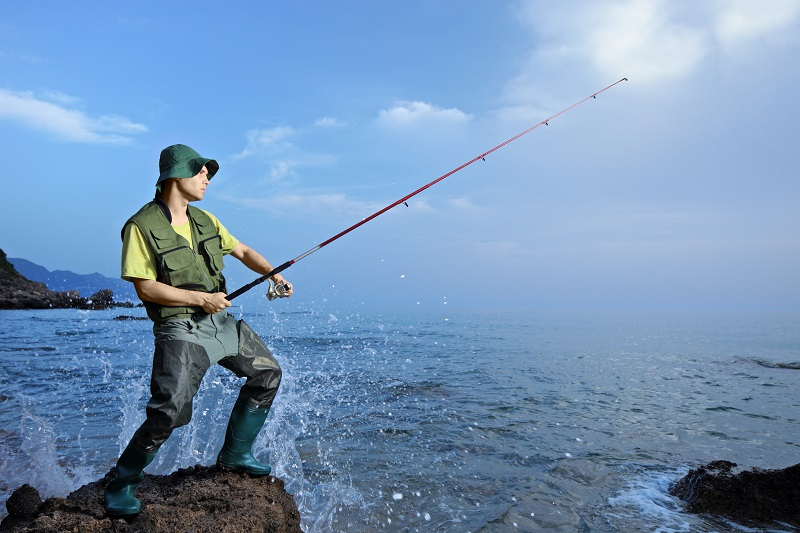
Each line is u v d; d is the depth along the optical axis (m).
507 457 4.49
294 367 9.09
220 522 2.29
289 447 4.59
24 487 2.65
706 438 5.17
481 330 21.25
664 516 3.41
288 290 3.00
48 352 11.27
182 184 2.54
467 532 3.12
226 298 2.50
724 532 3.20
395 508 3.42
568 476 4.08
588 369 9.88
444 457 4.44
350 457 4.37
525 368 9.74
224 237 2.86
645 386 8.08
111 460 4.28
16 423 5.33
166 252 2.39
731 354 13.18
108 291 38.06
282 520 2.51
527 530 3.18
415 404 6.38
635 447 4.84
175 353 2.37
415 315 38.34
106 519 2.28
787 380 8.91
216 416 5.56
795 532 3.19
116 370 8.85
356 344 13.36
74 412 5.83
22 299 33.72
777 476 3.63
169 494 2.56
